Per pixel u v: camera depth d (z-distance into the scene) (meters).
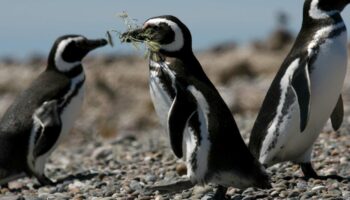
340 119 16.03
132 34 14.08
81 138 34.72
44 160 17.73
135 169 18.86
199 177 12.99
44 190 17.31
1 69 77.38
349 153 18.34
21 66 80.00
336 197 13.53
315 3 14.98
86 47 18.69
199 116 12.95
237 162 12.92
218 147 12.86
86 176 18.17
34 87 18.20
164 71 13.49
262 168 13.11
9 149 17.33
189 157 12.92
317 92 14.59
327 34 14.72
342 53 14.69
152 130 35.28
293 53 14.91
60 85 18.14
